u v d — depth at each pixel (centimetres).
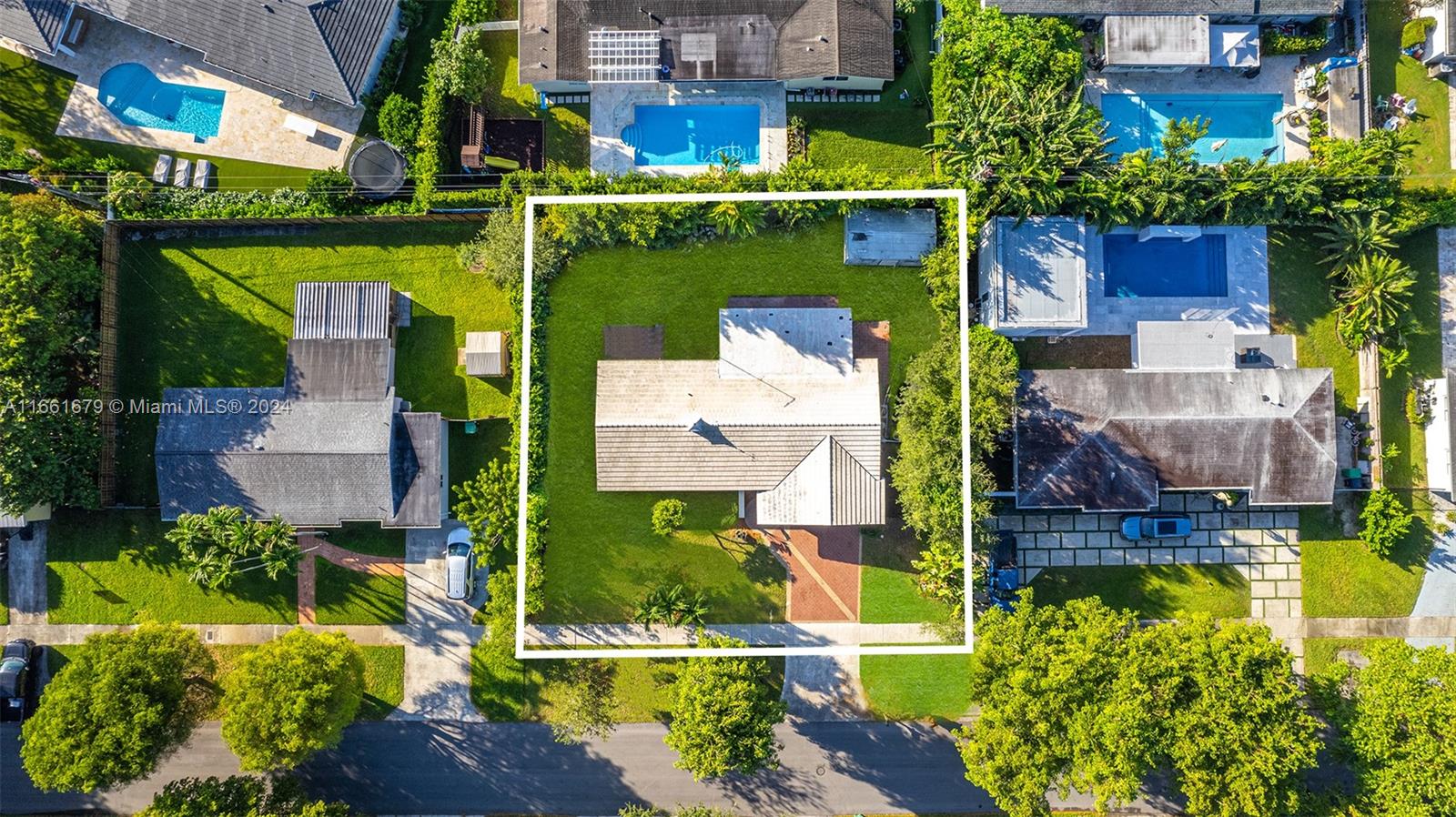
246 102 3666
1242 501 3684
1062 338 3691
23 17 3494
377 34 3503
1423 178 3647
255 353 3700
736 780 3747
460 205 3516
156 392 3678
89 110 3659
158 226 3638
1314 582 3703
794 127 3650
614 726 3728
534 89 3672
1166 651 3155
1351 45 3647
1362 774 3219
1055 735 3128
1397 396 3672
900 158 3688
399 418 3538
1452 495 3569
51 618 3681
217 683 3659
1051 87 3481
